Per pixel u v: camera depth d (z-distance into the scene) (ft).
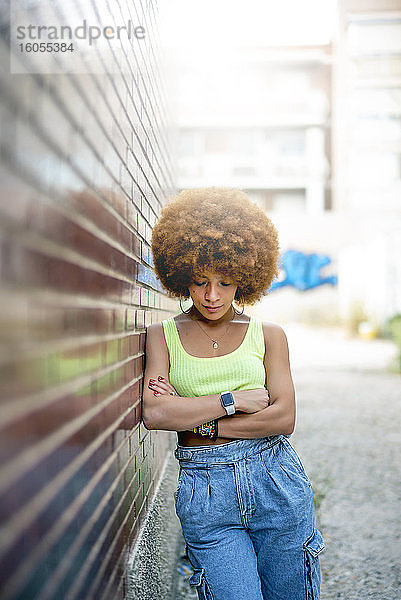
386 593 11.28
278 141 99.09
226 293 7.46
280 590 7.59
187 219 7.45
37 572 3.64
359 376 38.52
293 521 7.33
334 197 96.84
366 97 91.30
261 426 7.38
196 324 7.82
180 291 8.05
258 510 7.29
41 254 3.75
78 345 4.59
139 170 8.39
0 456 3.08
